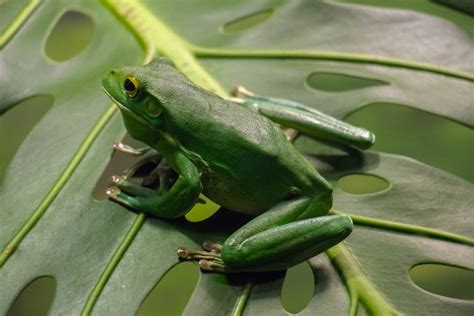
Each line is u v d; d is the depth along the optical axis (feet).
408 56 2.09
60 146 1.98
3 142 2.35
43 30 2.09
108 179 1.96
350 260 1.87
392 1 2.30
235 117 1.90
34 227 1.90
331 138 2.00
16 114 2.38
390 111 2.50
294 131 2.02
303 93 2.05
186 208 1.90
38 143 1.98
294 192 1.89
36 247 1.88
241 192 1.90
